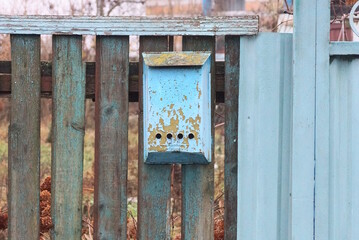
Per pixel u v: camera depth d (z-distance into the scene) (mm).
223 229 7008
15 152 6457
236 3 23188
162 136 6219
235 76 6453
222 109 13742
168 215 6492
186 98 6207
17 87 6430
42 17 6344
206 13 23641
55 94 6445
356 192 6484
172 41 6508
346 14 8398
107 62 6430
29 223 6492
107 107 6453
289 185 6488
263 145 6441
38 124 6449
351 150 6473
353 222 6508
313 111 6383
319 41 6367
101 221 6508
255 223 6488
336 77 6449
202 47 6430
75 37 6422
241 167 6469
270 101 6441
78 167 6473
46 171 12883
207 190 6473
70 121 6453
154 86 6211
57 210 6508
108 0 16938
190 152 6242
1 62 6539
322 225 6422
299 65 6359
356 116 6453
